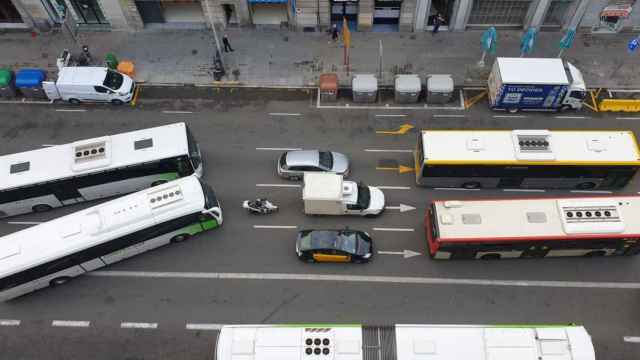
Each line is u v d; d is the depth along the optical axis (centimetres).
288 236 3180
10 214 3247
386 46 4175
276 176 3444
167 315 2891
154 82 3997
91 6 4225
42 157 3138
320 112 3791
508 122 3697
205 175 3462
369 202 3200
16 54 4194
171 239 3103
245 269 3052
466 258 3012
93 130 3725
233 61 4100
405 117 3747
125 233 2842
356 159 3522
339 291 2958
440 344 2336
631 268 3012
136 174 3180
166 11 4359
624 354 2730
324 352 2320
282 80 3975
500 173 3170
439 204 2866
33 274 2792
